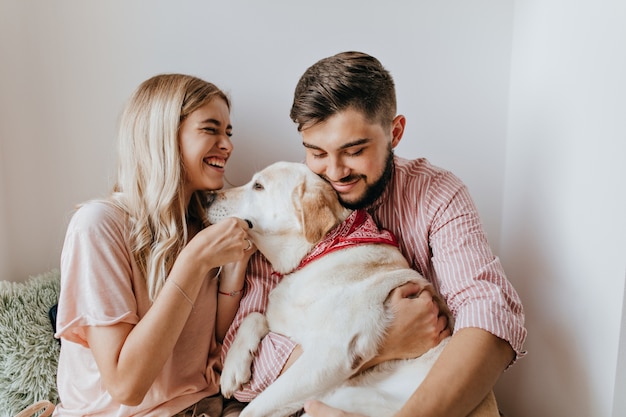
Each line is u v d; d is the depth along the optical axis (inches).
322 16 63.8
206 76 64.3
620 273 41.3
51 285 58.9
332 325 44.1
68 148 64.6
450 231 48.3
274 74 64.6
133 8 62.7
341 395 43.1
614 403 42.1
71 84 63.4
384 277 46.8
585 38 47.5
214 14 63.2
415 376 44.1
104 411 46.3
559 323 52.5
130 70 63.7
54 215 65.7
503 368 41.6
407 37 64.5
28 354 52.6
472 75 65.7
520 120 62.9
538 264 57.7
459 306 44.6
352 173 46.5
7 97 62.9
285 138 65.9
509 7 64.6
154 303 42.5
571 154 50.1
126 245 46.3
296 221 50.2
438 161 67.3
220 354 53.4
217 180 52.3
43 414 46.3
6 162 63.9
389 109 46.1
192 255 43.2
